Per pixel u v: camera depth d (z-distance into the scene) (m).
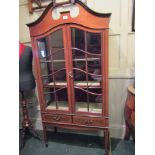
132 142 1.78
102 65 1.35
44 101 1.62
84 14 1.27
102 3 1.58
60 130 2.08
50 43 1.44
